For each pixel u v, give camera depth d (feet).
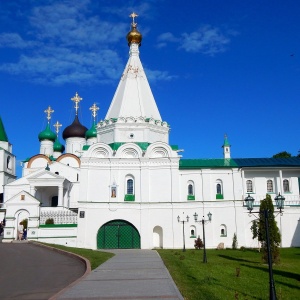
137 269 78.59
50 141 263.90
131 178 172.24
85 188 167.94
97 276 68.59
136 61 199.72
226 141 194.29
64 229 162.20
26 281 66.90
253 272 80.59
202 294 51.93
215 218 167.53
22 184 220.43
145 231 165.48
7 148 263.90
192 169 173.27
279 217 169.99
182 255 117.08
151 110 189.37
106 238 165.78
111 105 193.06
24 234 161.79
